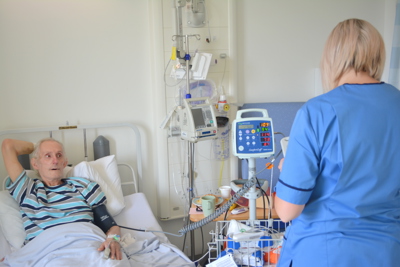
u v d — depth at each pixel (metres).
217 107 2.64
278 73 2.90
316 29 2.94
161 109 2.60
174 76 2.51
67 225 2.00
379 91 1.13
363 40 1.11
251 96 2.86
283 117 2.82
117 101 2.59
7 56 2.32
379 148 1.10
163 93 2.58
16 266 1.84
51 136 2.43
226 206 1.69
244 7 2.75
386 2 3.07
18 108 2.38
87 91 2.51
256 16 2.79
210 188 2.82
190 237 2.87
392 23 3.02
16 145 2.19
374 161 1.10
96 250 1.87
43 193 2.15
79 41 2.46
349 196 1.13
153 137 2.70
